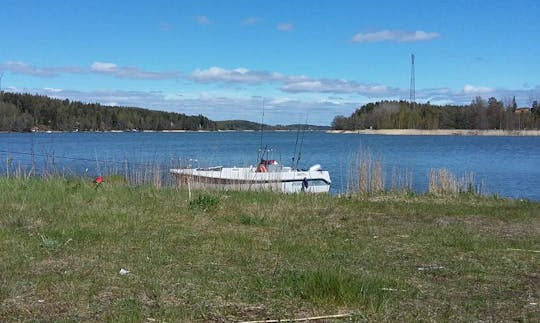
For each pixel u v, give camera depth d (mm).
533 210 11852
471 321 4754
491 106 115188
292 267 6457
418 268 6695
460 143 74125
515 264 6992
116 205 10539
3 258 6422
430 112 118062
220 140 77812
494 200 13734
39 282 5500
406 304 5172
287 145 63125
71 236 7695
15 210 9594
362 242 8180
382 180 16328
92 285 5477
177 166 18984
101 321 4492
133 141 69188
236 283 5703
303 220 10008
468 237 8680
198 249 7305
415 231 9203
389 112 118625
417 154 48062
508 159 42031
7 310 4699
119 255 6789
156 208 10406
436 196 14258
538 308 5160
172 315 4668
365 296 5160
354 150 51812
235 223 9430
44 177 14852
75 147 50938
